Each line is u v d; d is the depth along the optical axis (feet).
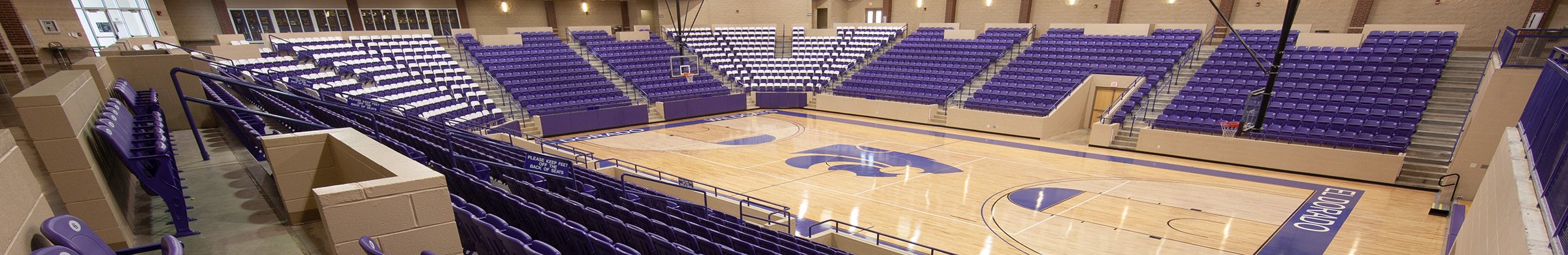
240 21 81.46
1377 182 45.73
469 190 23.52
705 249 22.54
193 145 27.63
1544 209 18.37
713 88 81.51
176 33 76.59
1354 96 54.08
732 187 44.80
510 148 37.65
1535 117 27.14
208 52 65.31
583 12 106.52
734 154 55.67
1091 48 76.79
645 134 65.62
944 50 86.58
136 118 24.73
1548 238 16.88
